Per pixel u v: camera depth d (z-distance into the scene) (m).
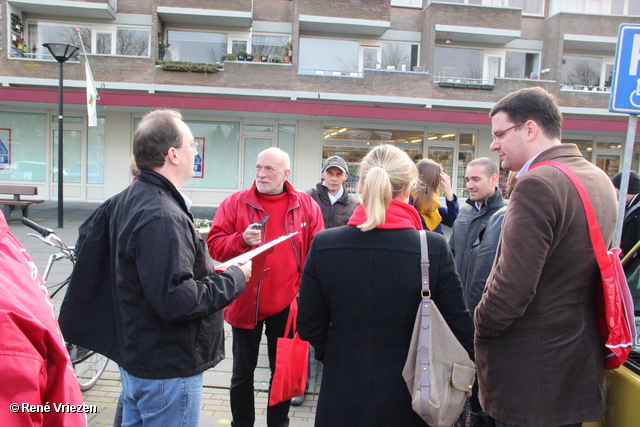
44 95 13.48
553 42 17.53
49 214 12.45
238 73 15.70
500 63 18.12
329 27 16.84
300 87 15.88
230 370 3.91
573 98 16.95
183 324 1.81
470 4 17.03
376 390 1.75
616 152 17.41
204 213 14.06
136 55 16.44
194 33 16.81
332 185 4.50
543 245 1.61
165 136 1.90
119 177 15.62
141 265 1.70
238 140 15.96
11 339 1.02
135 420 1.96
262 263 2.36
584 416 1.68
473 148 16.94
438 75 17.89
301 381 2.39
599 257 1.66
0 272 1.10
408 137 16.61
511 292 1.62
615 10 18.84
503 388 1.75
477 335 1.87
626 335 1.65
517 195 1.70
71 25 16.38
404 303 1.78
